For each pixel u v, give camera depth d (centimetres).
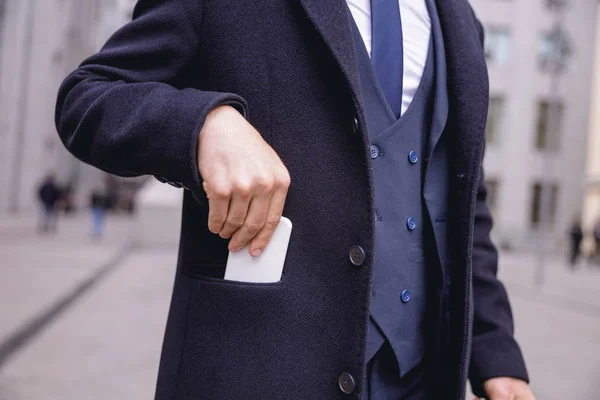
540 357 493
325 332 73
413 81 92
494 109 2566
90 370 380
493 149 2562
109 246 1371
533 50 2548
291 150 76
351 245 74
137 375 373
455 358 88
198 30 79
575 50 2553
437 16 97
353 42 79
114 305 630
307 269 75
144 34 79
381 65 89
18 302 570
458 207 90
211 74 79
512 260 2047
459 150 91
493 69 2550
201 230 84
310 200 75
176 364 78
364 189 74
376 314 85
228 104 70
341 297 74
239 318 73
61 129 79
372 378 87
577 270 1809
